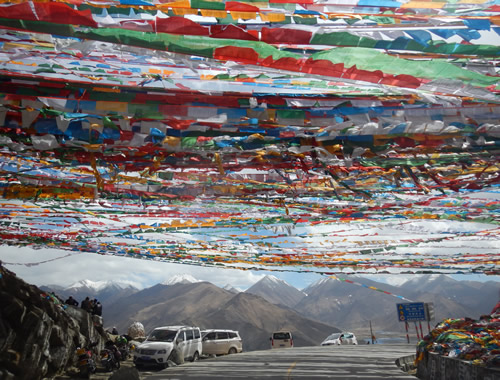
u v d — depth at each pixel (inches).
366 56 137.6
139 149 222.2
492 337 471.8
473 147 226.2
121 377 413.1
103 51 138.0
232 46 133.7
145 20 127.8
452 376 434.0
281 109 178.1
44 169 323.0
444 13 125.7
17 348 407.5
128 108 173.3
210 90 174.9
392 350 997.8
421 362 586.2
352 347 1160.8
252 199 363.9
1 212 436.1
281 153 241.3
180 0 126.3
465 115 179.5
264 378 477.1
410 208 421.4
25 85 170.1
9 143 224.2
